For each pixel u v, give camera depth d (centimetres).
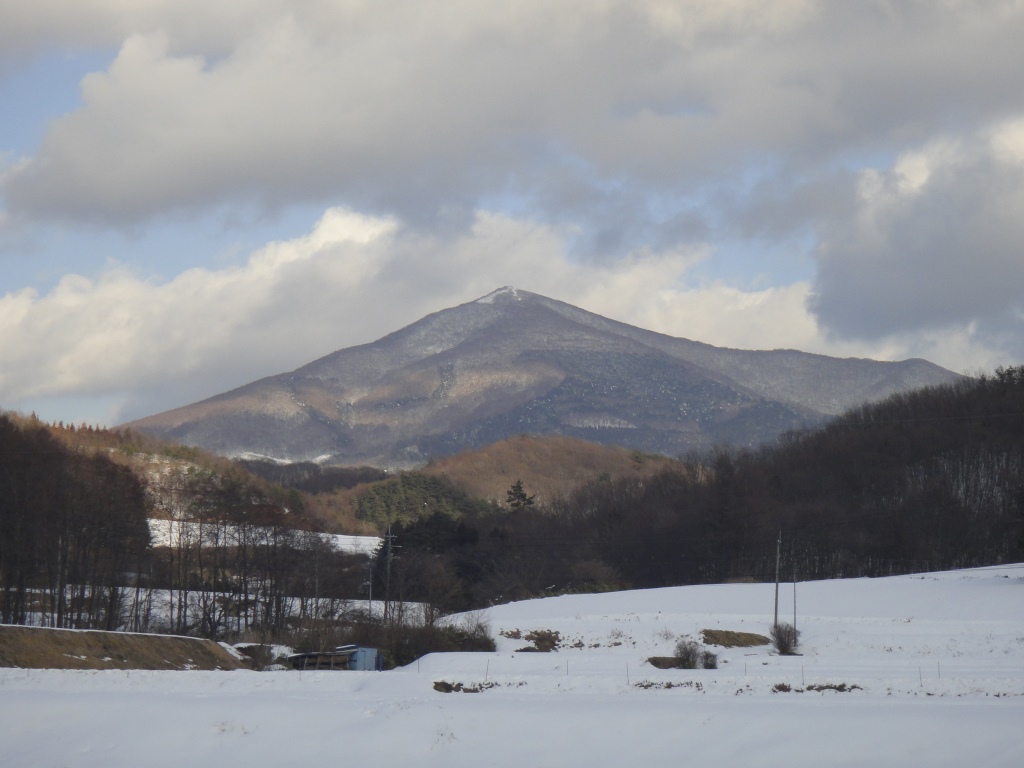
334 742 3919
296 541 12594
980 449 18675
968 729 3872
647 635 8219
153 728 4003
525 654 7212
